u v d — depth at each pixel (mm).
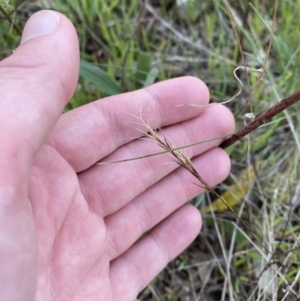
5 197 104
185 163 135
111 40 230
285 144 216
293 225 209
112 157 173
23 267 107
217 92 220
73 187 156
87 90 214
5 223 103
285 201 206
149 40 243
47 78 120
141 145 175
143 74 209
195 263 206
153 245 187
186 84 174
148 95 172
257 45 221
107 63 226
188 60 232
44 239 146
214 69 229
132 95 170
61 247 156
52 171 149
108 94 209
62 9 215
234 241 204
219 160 186
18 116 112
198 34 246
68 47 124
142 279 185
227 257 204
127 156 174
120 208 178
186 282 203
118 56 227
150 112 173
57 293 155
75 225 160
